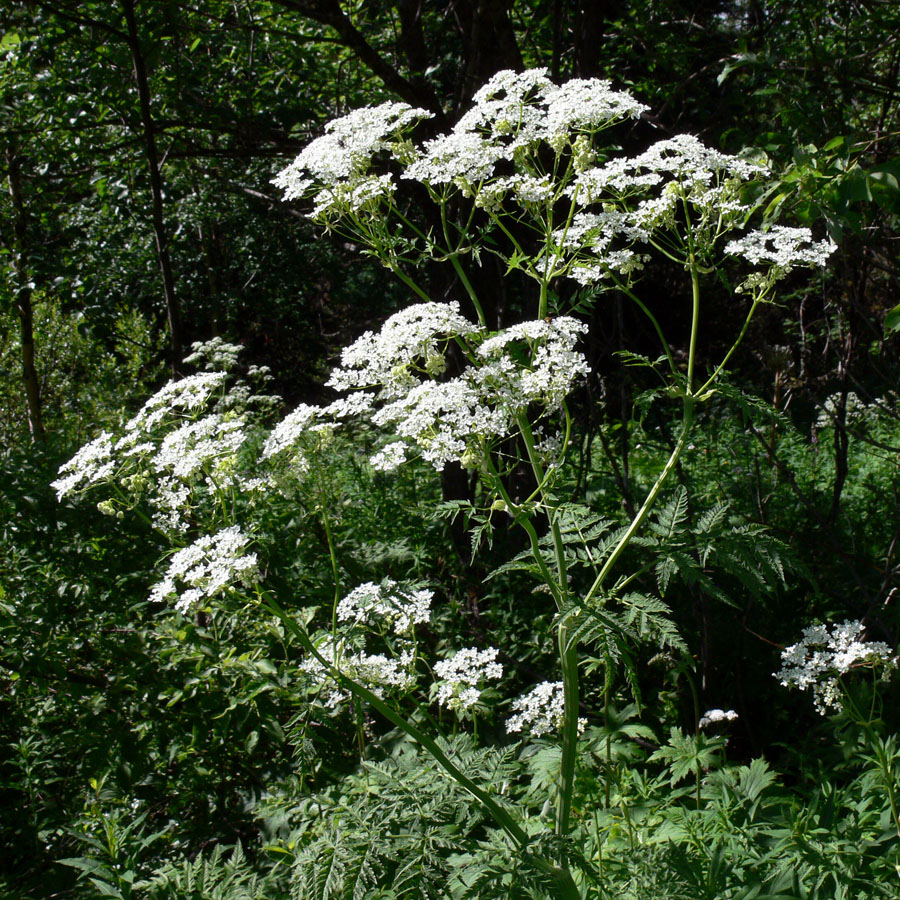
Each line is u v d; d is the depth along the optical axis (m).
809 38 4.78
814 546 5.17
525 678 5.22
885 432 8.46
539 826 3.04
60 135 7.30
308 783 3.93
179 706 4.35
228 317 18.59
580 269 2.98
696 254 3.00
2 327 11.11
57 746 4.32
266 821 3.81
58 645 4.56
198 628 4.38
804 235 2.93
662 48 6.05
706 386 2.91
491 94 3.26
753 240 2.95
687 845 3.14
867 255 4.64
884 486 7.20
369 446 9.91
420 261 3.16
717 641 5.12
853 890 2.82
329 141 3.19
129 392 12.08
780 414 2.80
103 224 8.48
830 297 5.27
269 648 4.43
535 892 2.31
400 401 2.72
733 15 6.35
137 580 5.28
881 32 4.77
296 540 5.44
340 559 5.51
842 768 3.98
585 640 2.58
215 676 4.28
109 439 3.16
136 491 3.12
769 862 3.04
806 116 4.46
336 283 17.64
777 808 3.70
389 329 2.83
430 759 2.80
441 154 3.11
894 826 3.10
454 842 2.46
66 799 4.30
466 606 5.76
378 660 2.99
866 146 4.10
